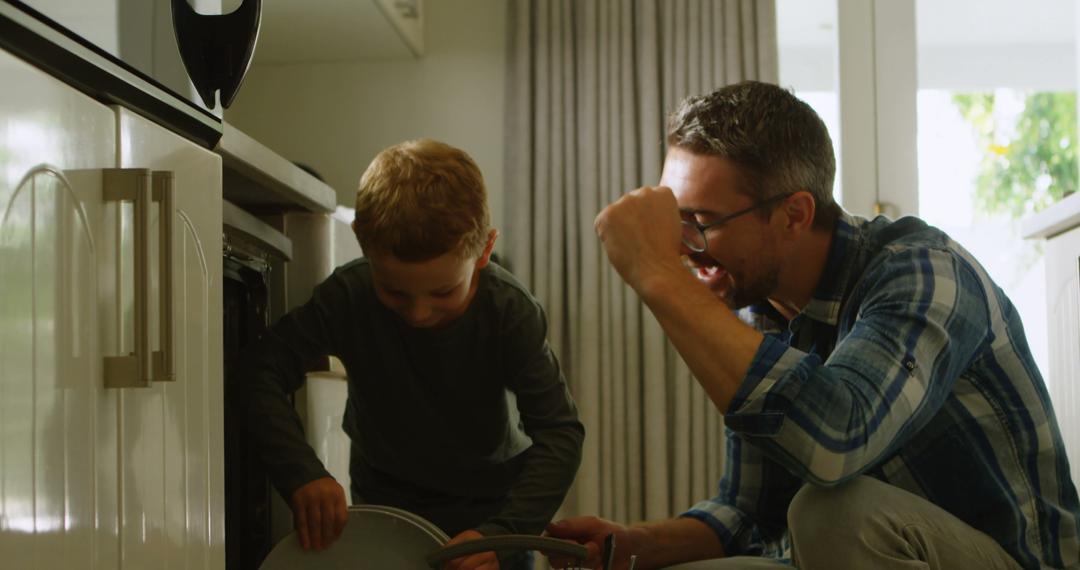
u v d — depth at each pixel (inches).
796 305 51.8
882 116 111.9
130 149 36.0
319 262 65.2
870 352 43.3
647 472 107.3
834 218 49.8
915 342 43.6
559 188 110.0
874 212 111.3
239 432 55.4
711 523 57.6
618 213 45.9
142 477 36.4
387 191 51.8
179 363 39.3
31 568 29.3
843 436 41.6
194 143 42.7
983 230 110.7
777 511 58.1
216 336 43.1
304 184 60.4
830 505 44.2
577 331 109.4
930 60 111.9
